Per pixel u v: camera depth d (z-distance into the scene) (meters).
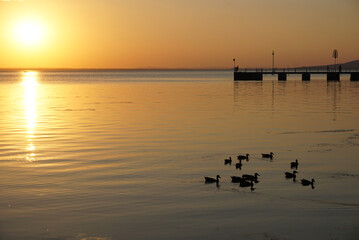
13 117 54.41
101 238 17.77
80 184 24.47
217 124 47.25
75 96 92.44
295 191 23.42
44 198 22.12
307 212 20.42
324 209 20.78
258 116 54.25
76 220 19.45
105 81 189.25
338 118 51.97
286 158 30.84
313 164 29.14
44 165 28.69
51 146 35.00
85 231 18.38
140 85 145.25
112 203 21.45
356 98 82.12
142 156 31.31
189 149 33.75
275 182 25.08
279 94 94.06
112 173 26.73
